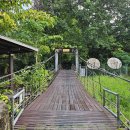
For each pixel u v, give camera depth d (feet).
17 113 21.22
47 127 18.89
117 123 19.93
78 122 20.13
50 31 88.53
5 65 49.73
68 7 92.99
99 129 18.60
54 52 79.51
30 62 58.23
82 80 53.31
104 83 55.83
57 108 24.99
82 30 92.07
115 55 96.17
